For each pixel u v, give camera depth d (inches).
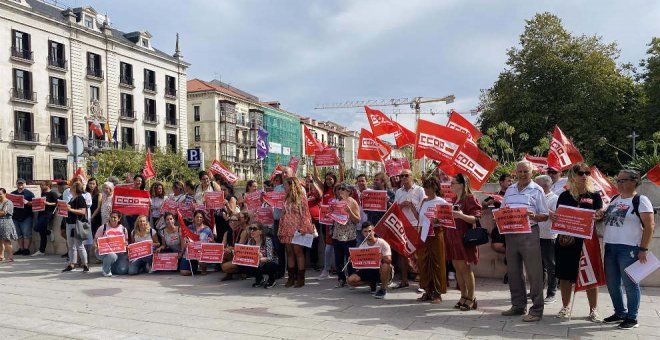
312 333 229.9
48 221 512.7
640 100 1488.7
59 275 396.8
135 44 2233.0
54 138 1824.6
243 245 338.6
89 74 1968.5
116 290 336.5
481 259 362.0
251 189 413.4
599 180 321.7
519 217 243.0
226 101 2844.5
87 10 1990.7
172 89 2418.8
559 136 350.0
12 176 1689.2
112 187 441.1
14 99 1691.7
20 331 239.0
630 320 230.2
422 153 331.6
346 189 335.9
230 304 291.7
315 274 391.2
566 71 1461.6
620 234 229.6
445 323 244.7
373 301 296.7
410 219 325.1
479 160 317.7
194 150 649.0
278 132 3390.7
